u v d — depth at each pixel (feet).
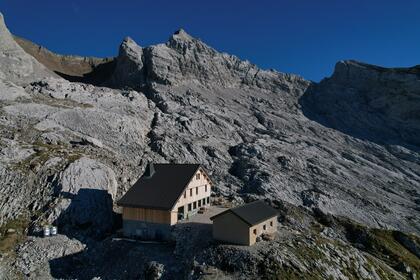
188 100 498.69
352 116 591.78
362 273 160.35
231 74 639.35
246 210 167.73
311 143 459.32
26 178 203.31
